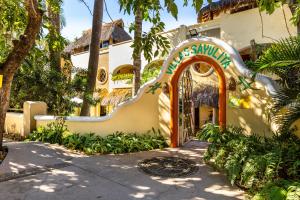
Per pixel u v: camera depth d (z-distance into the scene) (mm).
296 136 5293
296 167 4020
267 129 6406
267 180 4023
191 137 9477
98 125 9133
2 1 7988
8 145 7848
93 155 7070
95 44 12000
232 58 7121
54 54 12672
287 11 11320
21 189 4605
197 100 11516
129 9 4039
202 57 7652
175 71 8164
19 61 6719
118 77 19875
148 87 8797
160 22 4863
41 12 6488
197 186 4863
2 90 6867
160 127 8648
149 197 4375
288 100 4980
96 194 4469
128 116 8969
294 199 3285
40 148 7617
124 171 5723
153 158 6801
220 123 7309
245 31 12570
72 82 12398
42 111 10562
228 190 4660
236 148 5195
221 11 14484
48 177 5234
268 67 4793
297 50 4406
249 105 6820
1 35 9078
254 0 12578
